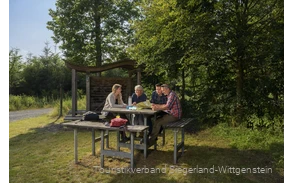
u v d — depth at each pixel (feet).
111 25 39.81
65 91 76.13
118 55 42.09
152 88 32.83
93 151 14.25
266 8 17.78
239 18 17.84
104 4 39.88
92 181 10.83
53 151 15.49
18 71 73.56
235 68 20.38
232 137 17.19
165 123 14.52
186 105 24.86
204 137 18.19
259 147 14.83
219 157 13.42
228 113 20.08
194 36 17.19
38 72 75.46
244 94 19.16
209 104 21.38
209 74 21.97
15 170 12.19
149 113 13.51
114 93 16.70
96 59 40.93
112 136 19.38
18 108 47.06
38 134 21.07
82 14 39.45
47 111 43.24
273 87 17.63
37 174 11.63
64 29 38.34
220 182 10.48
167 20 19.70
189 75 25.31
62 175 11.51
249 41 16.40
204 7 16.92
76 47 38.01
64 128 23.50
